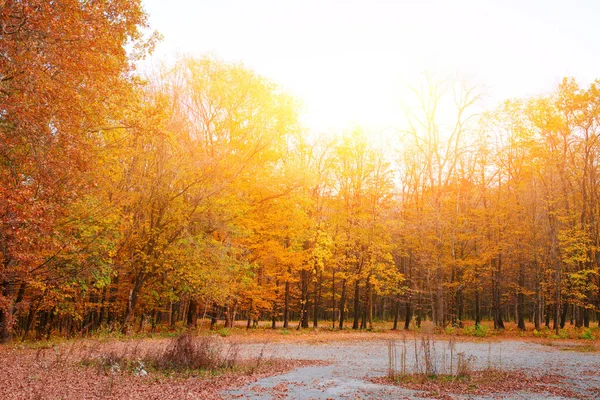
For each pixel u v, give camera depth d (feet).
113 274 71.46
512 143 107.96
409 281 119.55
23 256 38.09
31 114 34.99
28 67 34.17
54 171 37.83
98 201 61.46
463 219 106.63
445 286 110.01
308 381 37.32
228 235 85.05
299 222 94.89
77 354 46.37
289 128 98.22
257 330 96.53
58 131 36.94
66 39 36.45
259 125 92.53
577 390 34.37
